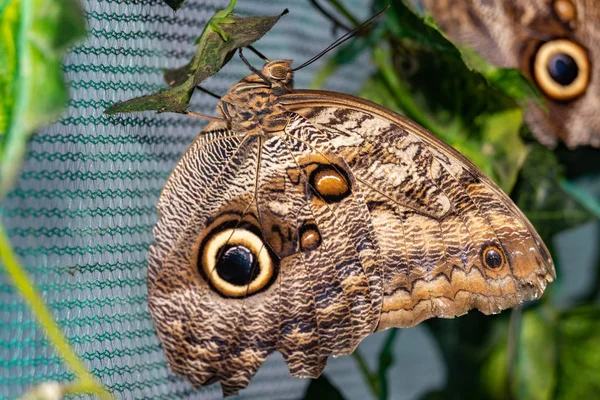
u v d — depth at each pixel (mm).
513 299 418
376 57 472
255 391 469
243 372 421
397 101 468
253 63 470
